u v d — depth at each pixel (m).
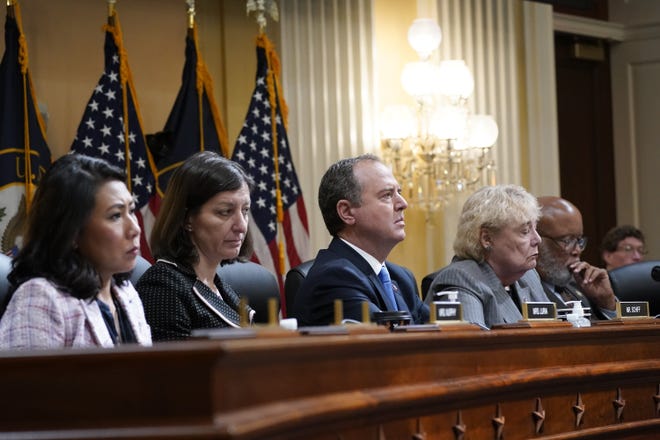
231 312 3.47
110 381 1.76
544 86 8.10
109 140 5.46
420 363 2.53
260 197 6.00
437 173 7.09
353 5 7.03
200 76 5.88
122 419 1.75
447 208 7.25
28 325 2.56
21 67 5.25
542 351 3.14
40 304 2.57
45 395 1.78
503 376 2.89
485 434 2.81
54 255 2.64
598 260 9.27
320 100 6.82
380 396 2.29
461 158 7.20
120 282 2.99
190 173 3.44
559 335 3.18
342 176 3.80
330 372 2.15
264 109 6.11
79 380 1.77
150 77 6.07
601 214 9.30
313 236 6.71
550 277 4.61
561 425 3.19
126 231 2.71
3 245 5.11
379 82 7.29
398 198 3.80
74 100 5.74
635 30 9.22
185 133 5.79
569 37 9.09
